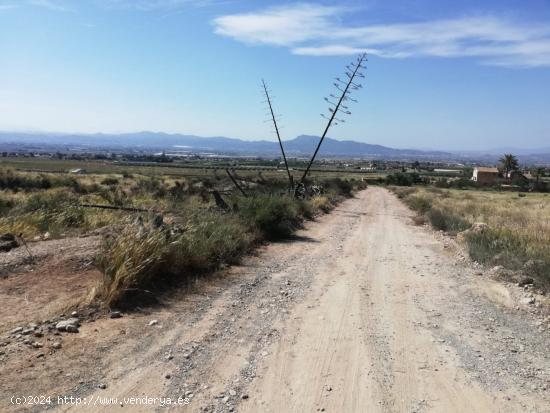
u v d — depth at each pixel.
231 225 13.03
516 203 50.28
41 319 6.25
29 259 8.96
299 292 8.86
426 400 4.68
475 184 122.00
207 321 6.87
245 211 15.56
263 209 15.65
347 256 13.22
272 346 6.00
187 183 36.25
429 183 121.12
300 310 7.67
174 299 7.80
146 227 9.63
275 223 15.84
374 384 4.99
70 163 147.00
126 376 4.90
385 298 8.64
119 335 6.02
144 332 6.21
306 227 19.92
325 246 14.95
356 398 4.66
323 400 4.60
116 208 16.03
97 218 14.52
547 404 4.67
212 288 8.77
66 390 4.50
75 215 14.55
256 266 11.12
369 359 5.67
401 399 4.68
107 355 5.38
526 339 6.61
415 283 9.98
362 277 10.43
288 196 23.00
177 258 9.11
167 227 10.45
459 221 20.55
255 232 14.66
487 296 8.96
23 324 6.03
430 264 12.30
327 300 8.35
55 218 13.88
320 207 29.30
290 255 12.92
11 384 4.52
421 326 7.05
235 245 11.94
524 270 10.48
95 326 6.26
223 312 7.35
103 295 7.06
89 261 8.91
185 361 5.38
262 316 7.27
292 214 19.81
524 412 4.50
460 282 10.15
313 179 50.97
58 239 11.48
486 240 14.06
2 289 7.39
